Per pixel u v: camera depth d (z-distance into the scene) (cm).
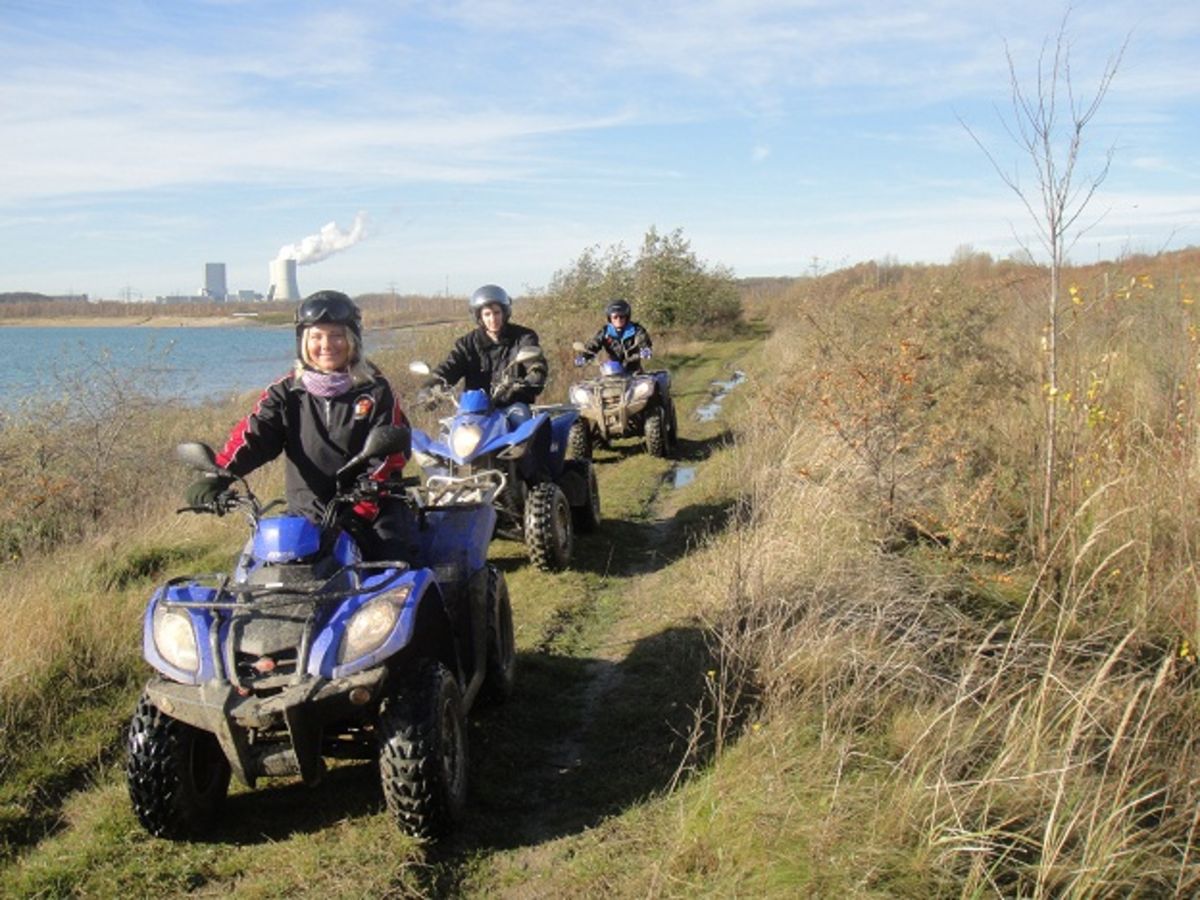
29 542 899
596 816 402
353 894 352
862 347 890
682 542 818
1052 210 596
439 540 476
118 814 408
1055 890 327
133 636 588
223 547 834
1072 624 523
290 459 434
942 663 486
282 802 421
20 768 455
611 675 554
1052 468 608
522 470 763
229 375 2700
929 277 1320
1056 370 702
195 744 395
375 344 2620
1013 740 390
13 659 525
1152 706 428
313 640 362
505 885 361
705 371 2125
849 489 679
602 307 2706
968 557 624
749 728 434
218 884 366
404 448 399
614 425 1177
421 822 372
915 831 350
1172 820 366
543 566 737
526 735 482
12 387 1188
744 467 952
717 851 354
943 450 699
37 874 370
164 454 1177
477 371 864
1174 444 611
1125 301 956
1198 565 529
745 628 544
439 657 436
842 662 470
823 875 329
